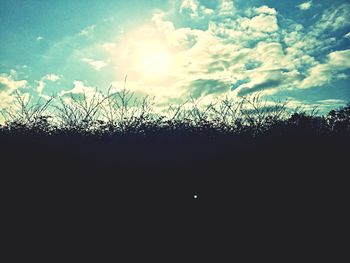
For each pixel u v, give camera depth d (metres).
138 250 2.99
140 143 4.75
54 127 5.15
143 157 4.54
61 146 4.65
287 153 4.54
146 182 4.09
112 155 4.57
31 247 3.00
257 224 3.39
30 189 3.87
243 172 4.27
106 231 3.26
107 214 3.53
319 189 3.97
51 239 3.12
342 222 3.39
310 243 3.06
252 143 4.78
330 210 3.60
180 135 4.92
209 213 3.58
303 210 3.61
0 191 3.80
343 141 5.00
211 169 4.34
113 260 2.84
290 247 3.02
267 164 4.38
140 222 3.42
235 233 3.25
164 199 3.81
